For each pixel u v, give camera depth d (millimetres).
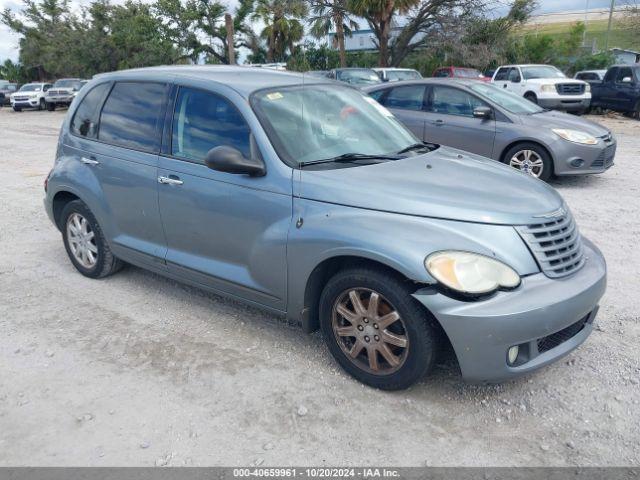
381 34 28609
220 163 3596
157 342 4066
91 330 4262
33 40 47156
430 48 29438
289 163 3688
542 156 8453
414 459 2891
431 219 3225
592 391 3422
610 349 3867
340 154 3898
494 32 29766
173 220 4273
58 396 3438
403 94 9727
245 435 3080
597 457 2893
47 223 7148
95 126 4895
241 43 36719
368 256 3186
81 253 5250
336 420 3188
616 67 19578
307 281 3543
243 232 3836
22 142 15352
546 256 3260
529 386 3486
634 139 14094
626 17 28266
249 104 3898
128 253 4746
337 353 3580
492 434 3070
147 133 4453
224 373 3660
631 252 5699
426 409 3277
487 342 3002
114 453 2953
